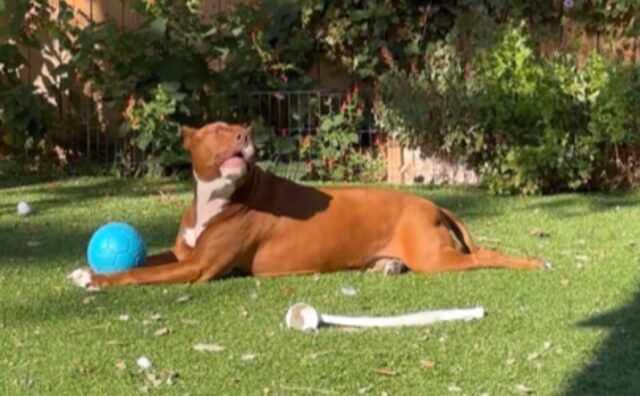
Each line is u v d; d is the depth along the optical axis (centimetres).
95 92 1065
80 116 1077
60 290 639
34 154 1078
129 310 600
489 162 995
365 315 594
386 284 658
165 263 680
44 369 508
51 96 1069
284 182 685
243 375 502
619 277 674
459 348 539
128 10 1092
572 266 704
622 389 491
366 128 1068
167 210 890
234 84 1055
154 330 564
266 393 482
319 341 546
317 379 497
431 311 587
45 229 816
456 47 1032
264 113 1072
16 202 921
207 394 480
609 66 1005
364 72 1077
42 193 963
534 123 991
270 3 1073
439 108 1011
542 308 607
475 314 584
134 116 1020
